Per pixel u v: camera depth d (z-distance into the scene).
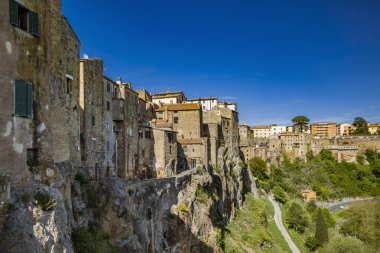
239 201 100.62
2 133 17.16
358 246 82.19
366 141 195.25
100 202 30.19
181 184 57.41
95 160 44.84
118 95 54.62
